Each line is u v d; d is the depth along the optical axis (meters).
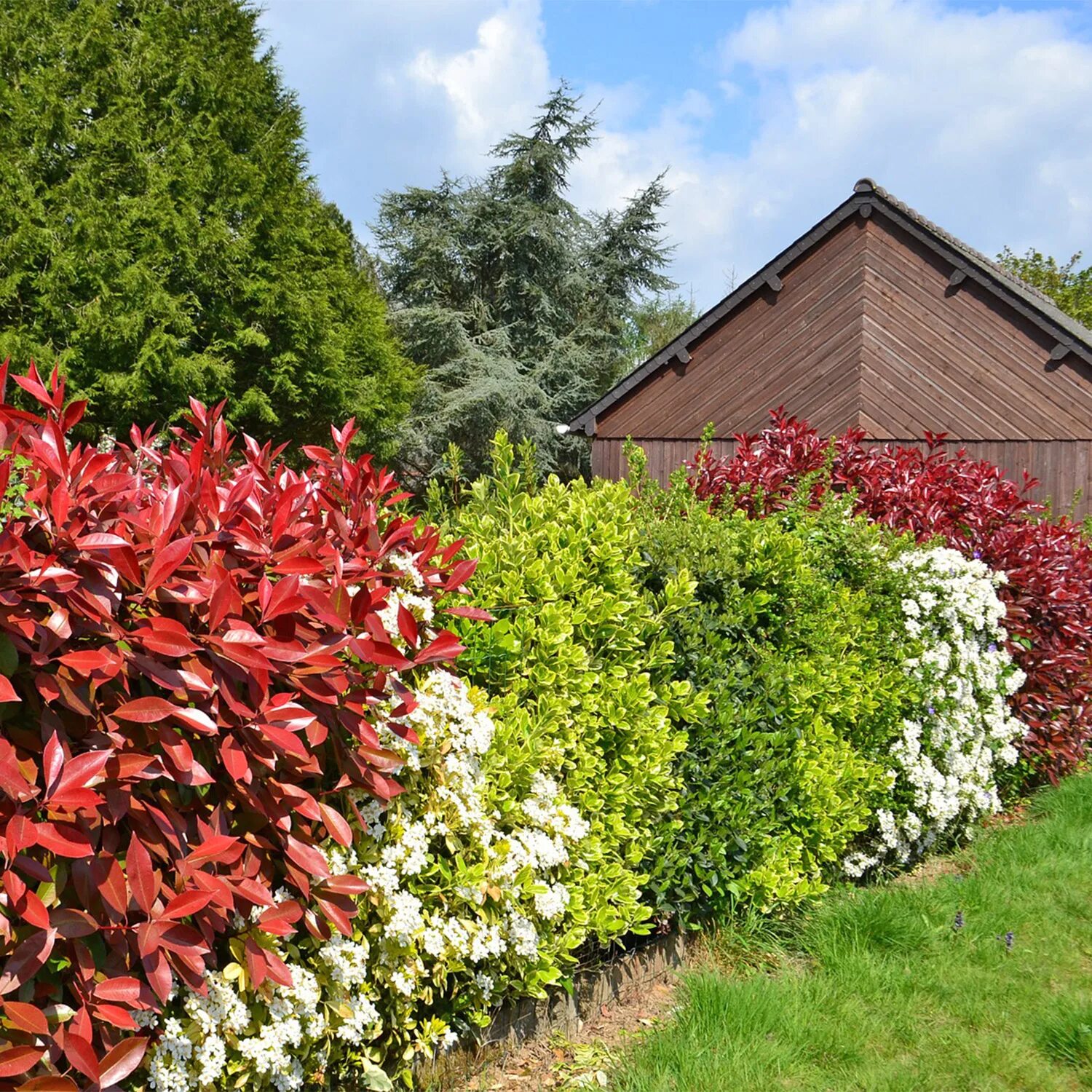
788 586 4.40
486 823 2.77
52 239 18.52
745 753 4.07
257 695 1.94
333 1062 2.38
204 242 19.75
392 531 2.72
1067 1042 3.35
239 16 23.30
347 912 2.13
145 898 1.66
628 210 34.88
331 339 22.52
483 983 2.82
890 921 4.12
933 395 15.69
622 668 3.54
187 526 2.02
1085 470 14.83
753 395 16.67
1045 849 5.50
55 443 1.81
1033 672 6.77
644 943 3.76
